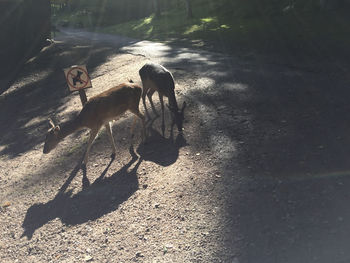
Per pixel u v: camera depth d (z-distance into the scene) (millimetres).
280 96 7969
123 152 6363
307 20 20859
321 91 8023
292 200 4070
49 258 3947
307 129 5977
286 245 3416
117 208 4656
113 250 3863
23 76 16234
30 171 6453
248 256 3387
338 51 12781
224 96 8383
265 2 30141
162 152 6062
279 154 5223
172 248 3707
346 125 5914
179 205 4430
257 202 4160
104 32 38500
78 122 5707
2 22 17062
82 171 5969
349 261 3064
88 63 16797
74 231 4344
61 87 13391
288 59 12359
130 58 16172
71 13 67750
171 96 6613
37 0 21172
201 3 40750
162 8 54312
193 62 13195
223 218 4016
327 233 3457
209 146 5902
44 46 22391
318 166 4715
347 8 21344
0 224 4879
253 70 10891
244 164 5086
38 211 5016
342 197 3961
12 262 4020
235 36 20000
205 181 4816
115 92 5867
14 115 10977
